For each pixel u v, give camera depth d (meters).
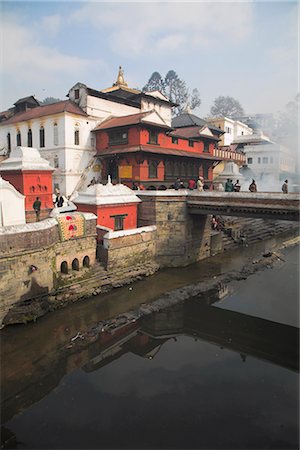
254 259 29.31
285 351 15.50
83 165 37.72
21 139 41.41
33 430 10.66
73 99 38.91
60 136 36.22
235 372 13.88
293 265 27.81
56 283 19.25
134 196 26.62
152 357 14.99
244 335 16.95
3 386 12.67
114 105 41.19
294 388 12.86
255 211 23.64
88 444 10.09
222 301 20.75
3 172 27.66
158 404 11.89
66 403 11.91
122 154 35.31
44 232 17.84
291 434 10.59
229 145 67.94
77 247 20.69
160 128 36.00
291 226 45.88
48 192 28.36
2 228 16.22
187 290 21.72
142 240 24.92
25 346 15.16
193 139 42.97
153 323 18.00
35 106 46.47
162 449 9.94
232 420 11.13
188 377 13.48
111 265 22.53
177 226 26.78
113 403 11.91
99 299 19.98
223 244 32.47
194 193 26.41
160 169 36.91
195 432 10.59
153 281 23.62
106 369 14.02
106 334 16.52
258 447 10.03
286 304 20.31
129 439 10.34
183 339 16.66
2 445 10.11
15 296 16.69
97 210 23.58
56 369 13.85
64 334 16.22
